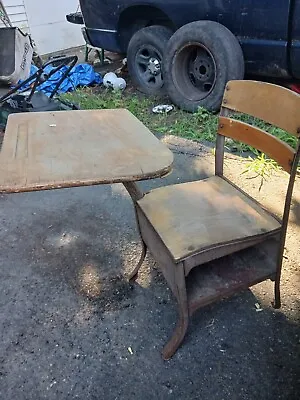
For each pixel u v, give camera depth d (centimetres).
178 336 150
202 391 141
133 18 419
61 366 152
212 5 337
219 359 151
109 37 438
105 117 177
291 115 135
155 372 148
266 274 157
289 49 309
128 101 412
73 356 155
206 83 362
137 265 186
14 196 263
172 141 325
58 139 153
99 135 157
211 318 168
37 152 142
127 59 438
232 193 165
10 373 150
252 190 254
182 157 300
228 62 327
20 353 158
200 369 148
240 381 143
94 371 150
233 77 331
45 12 621
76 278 193
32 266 202
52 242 218
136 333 163
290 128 136
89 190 265
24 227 232
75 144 149
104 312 174
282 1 293
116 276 193
